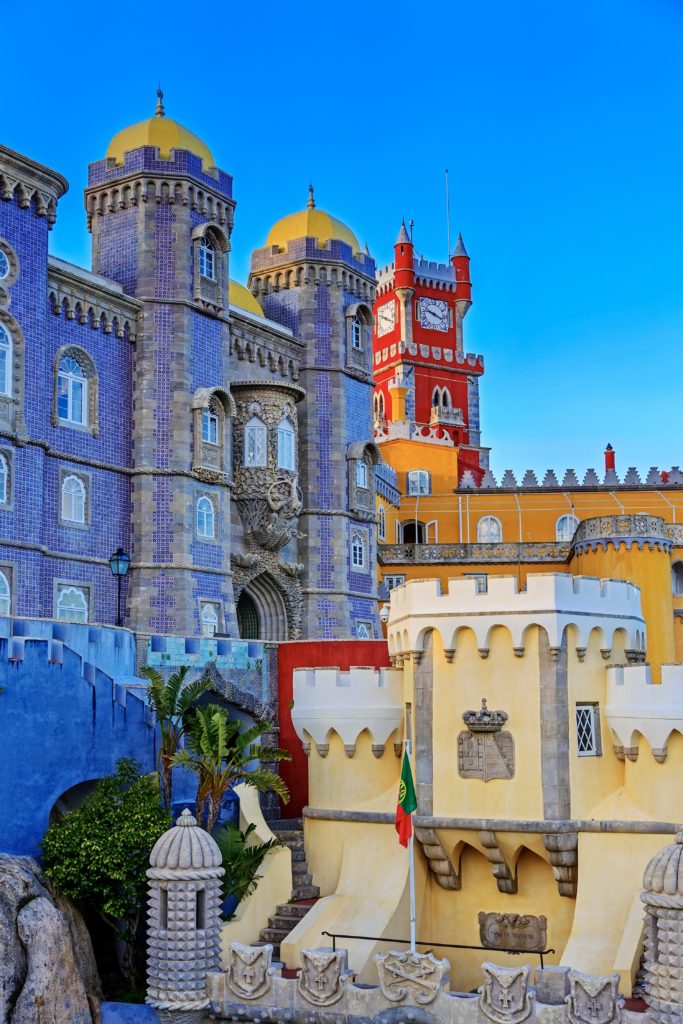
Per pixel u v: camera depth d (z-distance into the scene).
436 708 34.44
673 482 75.94
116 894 30.09
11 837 29.62
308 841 37.16
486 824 33.09
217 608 47.62
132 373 47.28
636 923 30.53
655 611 55.44
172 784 34.34
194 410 47.44
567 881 33.03
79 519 44.34
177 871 29.27
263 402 51.91
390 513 72.25
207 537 47.66
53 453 43.12
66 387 44.53
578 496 73.56
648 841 32.06
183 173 48.19
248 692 40.25
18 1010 26.27
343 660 41.88
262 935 33.72
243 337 53.06
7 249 41.09
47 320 43.34
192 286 48.34
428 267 116.81
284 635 53.28
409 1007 27.97
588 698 33.84
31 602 40.78
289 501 51.88
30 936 27.03
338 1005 28.39
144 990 30.66
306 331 56.69
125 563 39.81
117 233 48.62
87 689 32.25
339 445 56.22
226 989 29.03
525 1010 27.02
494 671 33.91
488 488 73.88
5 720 29.70
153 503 46.25
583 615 33.94
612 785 33.78
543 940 33.44
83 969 29.25
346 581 55.38
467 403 114.94
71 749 31.59
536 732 33.16
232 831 34.25
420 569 67.56
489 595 34.03
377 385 115.50
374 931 33.16
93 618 44.34
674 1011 25.62
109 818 30.39
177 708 34.97
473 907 34.59
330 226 58.25
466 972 34.16
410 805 32.19
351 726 36.66
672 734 32.28
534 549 67.81
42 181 42.38
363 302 58.69
